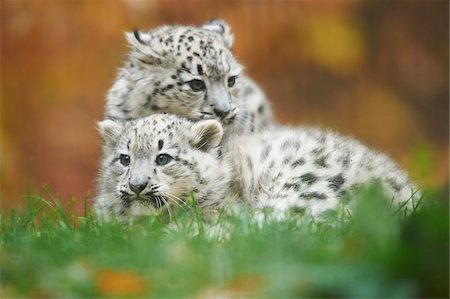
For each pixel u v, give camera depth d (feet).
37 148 78.54
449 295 27.12
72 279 28.37
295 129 46.91
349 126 88.63
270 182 41.70
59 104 78.79
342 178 41.60
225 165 42.39
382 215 31.76
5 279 28.86
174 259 30.27
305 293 26.78
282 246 31.65
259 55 83.15
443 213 28.50
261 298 26.76
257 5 82.38
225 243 33.83
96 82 78.54
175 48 48.85
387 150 90.48
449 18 95.81
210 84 48.37
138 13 77.87
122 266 29.89
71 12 77.97
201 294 27.35
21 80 78.54
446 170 88.33
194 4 78.95
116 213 41.65
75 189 78.07
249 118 50.60
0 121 78.18
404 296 26.68
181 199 41.32
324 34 84.48
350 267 27.78
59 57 78.54
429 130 93.76
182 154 41.39
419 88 93.76
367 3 89.40
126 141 41.78
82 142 78.74
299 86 85.56
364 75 89.20
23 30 77.97
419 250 27.63
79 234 35.40
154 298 27.32
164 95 48.80
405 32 93.15
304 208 39.40
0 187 76.59
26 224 39.19
